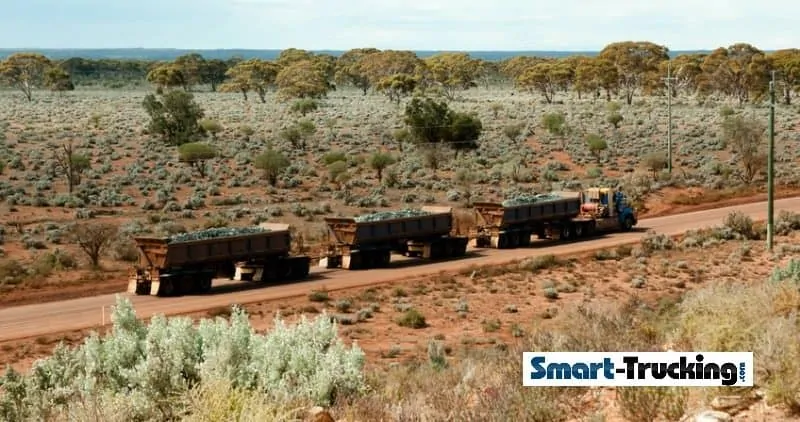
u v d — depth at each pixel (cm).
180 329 1595
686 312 1911
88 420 1306
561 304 4688
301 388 1479
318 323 1706
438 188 9350
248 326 1650
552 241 6850
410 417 1341
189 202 7881
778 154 11600
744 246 6303
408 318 4200
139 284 4784
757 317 1627
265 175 9469
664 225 7538
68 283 5056
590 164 11131
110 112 18600
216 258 4928
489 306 4644
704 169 10319
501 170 10188
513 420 1293
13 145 12100
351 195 8681
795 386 1254
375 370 2348
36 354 3594
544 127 14188
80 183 9019
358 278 5300
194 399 1268
